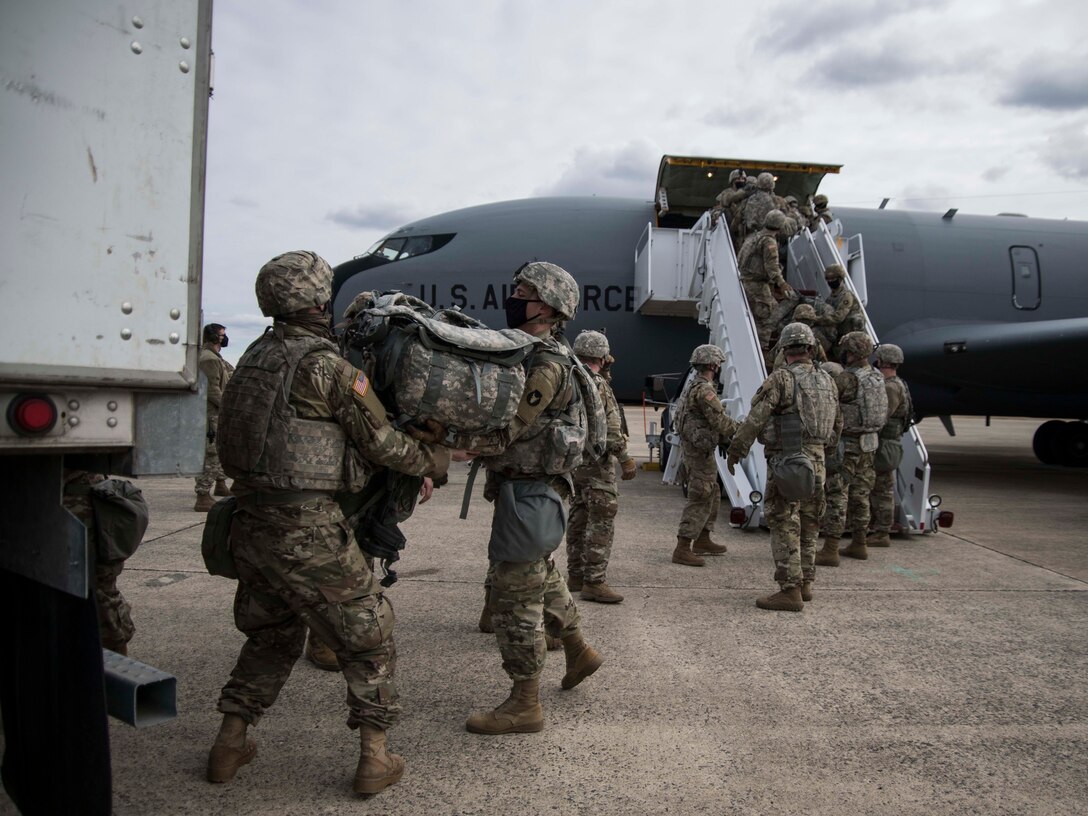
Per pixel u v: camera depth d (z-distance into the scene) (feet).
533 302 9.46
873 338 24.47
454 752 8.80
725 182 35.19
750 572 17.25
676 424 18.08
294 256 7.68
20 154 4.94
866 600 15.38
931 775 8.47
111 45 5.33
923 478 21.56
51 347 5.10
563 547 19.67
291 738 9.02
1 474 6.05
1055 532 22.93
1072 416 39.17
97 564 8.96
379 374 8.05
